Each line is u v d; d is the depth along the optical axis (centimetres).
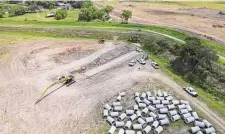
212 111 5328
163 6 18375
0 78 6297
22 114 5084
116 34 9375
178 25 12506
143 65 7206
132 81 6334
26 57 7469
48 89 5909
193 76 6544
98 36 9331
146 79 6438
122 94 5731
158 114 5034
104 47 8369
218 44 9175
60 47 8281
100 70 6869
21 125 4797
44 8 17900
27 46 8294
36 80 6259
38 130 4688
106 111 5103
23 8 15588
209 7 17988
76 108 5294
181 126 4862
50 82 6200
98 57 7594
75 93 5797
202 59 6750
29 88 5931
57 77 6438
